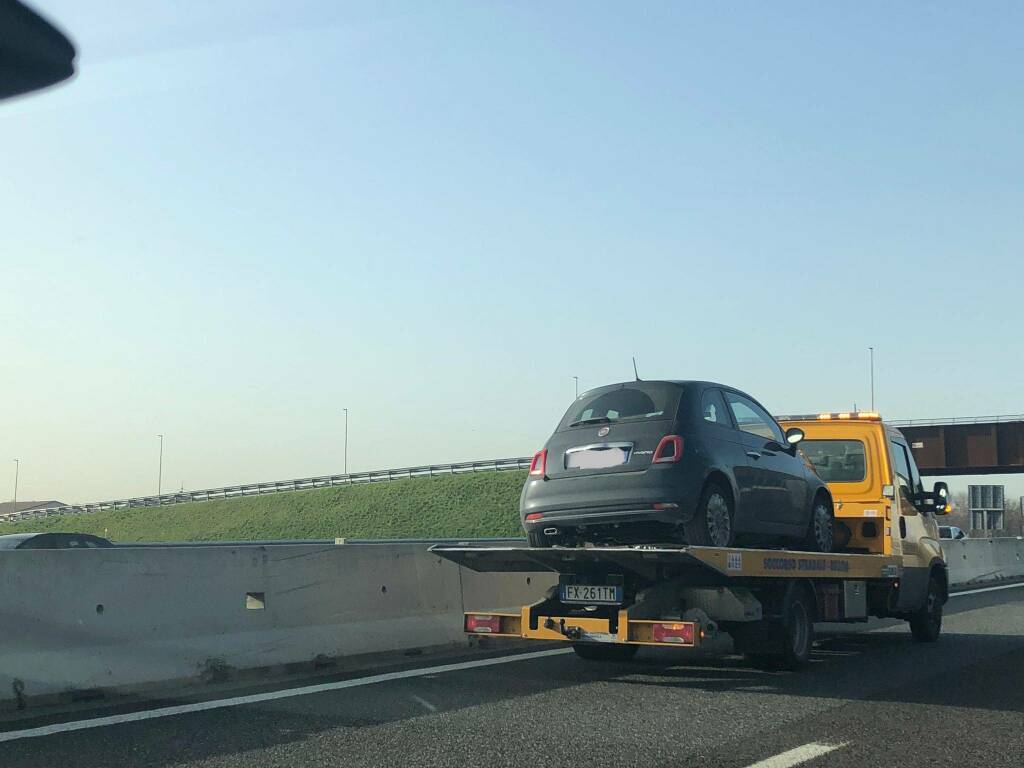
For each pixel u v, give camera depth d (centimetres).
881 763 572
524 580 1222
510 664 956
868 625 1437
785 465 1018
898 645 1183
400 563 1048
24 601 727
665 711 719
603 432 886
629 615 852
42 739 610
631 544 895
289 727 648
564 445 903
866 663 1002
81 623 757
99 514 8406
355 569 992
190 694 771
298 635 916
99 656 762
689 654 1052
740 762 569
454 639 1084
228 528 7088
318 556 956
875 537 1183
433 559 1092
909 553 1210
